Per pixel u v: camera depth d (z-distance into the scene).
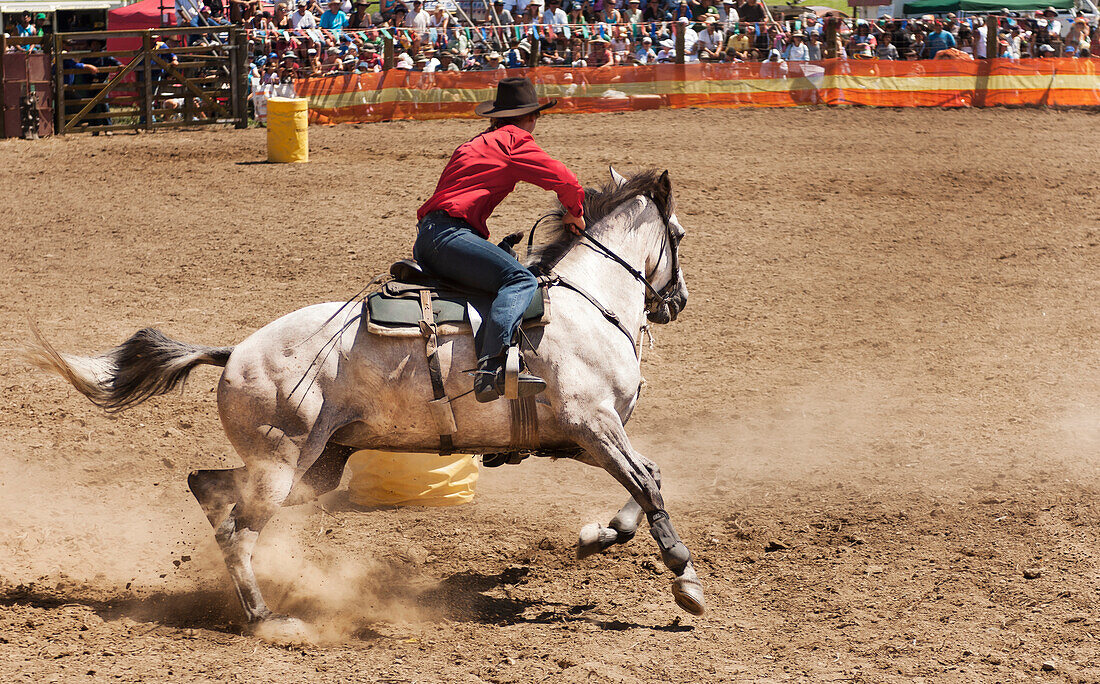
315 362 8.16
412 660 7.71
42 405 13.48
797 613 8.48
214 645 7.95
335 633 8.29
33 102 35.12
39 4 39.91
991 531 9.86
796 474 11.52
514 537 10.27
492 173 8.31
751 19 45.47
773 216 24.84
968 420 12.95
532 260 8.83
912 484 11.10
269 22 41.44
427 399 8.17
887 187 27.80
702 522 10.49
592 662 7.62
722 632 8.18
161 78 37.97
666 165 29.95
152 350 8.39
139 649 7.82
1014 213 25.14
